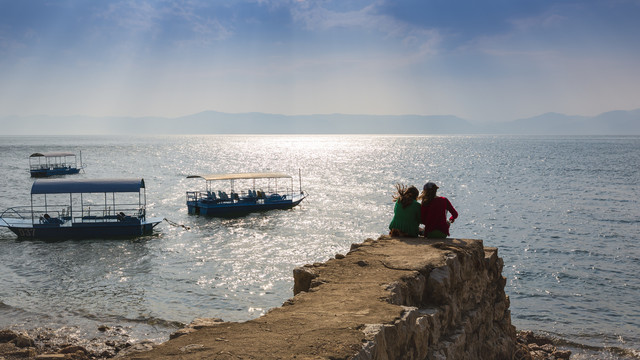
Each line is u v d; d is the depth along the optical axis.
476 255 8.84
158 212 52.19
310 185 79.50
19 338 17.20
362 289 6.48
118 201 60.44
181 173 101.94
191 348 4.62
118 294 24.12
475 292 8.63
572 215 49.88
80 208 54.75
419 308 6.97
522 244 36.78
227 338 4.90
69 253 33.47
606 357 18.02
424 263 7.57
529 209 54.09
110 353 16.55
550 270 29.58
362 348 4.61
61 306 22.20
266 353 4.46
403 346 5.51
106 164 129.25
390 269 7.36
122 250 34.31
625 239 38.31
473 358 7.94
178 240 37.88
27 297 23.50
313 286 6.97
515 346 10.01
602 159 145.12
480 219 47.94
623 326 20.95
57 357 13.01
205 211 49.75
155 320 20.55
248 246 35.59
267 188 74.75
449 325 7.38
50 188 39.00
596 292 25.53
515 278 27.98
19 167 118.19
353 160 152.38
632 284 26.86
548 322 21.45
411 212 9.66
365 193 68.25
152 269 29.03
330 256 32.50
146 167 119.38
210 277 27.25
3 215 48.97
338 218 47.66
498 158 155.75
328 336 4.86
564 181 83.88
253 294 24.36
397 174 100.75
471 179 89.00
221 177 53.97
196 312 21.69
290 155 186.00
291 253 33.38
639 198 62.47
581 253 33.84
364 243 9.24
